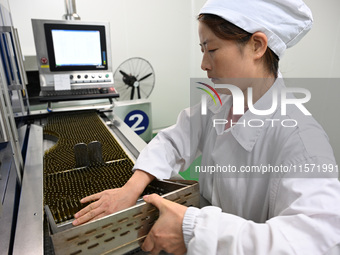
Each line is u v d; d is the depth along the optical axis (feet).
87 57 5.11
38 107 4.96
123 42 8.12
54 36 4.70
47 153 3.08
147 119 6.46
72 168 2.69
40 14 6.81
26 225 1.84
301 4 1.75
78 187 2.31
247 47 1.76
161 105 9.55
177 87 9.59
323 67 8.42
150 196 1.71
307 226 1.34
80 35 4.89
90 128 3.96
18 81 3.63
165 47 8.84
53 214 1.91
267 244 1.32
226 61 1.80
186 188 1.85
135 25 8.11
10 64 3.50
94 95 4.94
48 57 4.78
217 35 1.72
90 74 5.25
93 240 1.47
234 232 1.41
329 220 1.33
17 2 6.48
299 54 8.02
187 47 9.22
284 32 1.79
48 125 4.12
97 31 5.01
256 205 2.19
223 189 2.36
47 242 1.73
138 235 1.69
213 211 1.57
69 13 5.20
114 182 2.39
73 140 3.45
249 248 1.34
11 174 2.53
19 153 2.65
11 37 3.47
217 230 1.45
